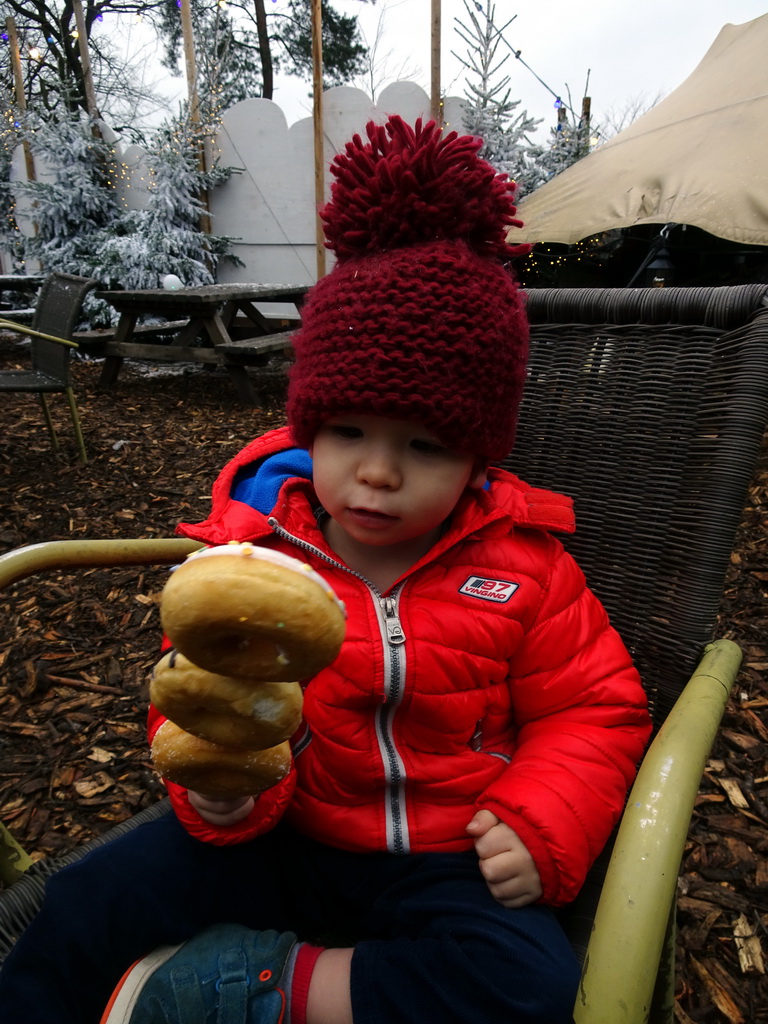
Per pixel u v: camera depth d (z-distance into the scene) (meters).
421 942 0.70
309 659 0.49
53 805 1.55
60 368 3.37
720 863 1.41
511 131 5.62
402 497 0.80
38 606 2.28
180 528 0.95
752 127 4.27
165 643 0.92
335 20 14.91
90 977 0.71
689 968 1.21
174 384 5.38
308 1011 0.68
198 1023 0.67
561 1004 0.63
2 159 7.57
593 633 0.93
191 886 0.77
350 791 0.88
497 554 0.93
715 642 0.94
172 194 6.18
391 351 0.75
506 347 0.81
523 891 0.74
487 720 0.92
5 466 3.47
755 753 1.70
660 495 1.00
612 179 4.86
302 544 0.91
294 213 6.40
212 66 6.80
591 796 0.79
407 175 0.77
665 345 1.02
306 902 0.86
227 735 0.56
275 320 6.47
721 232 4.02
